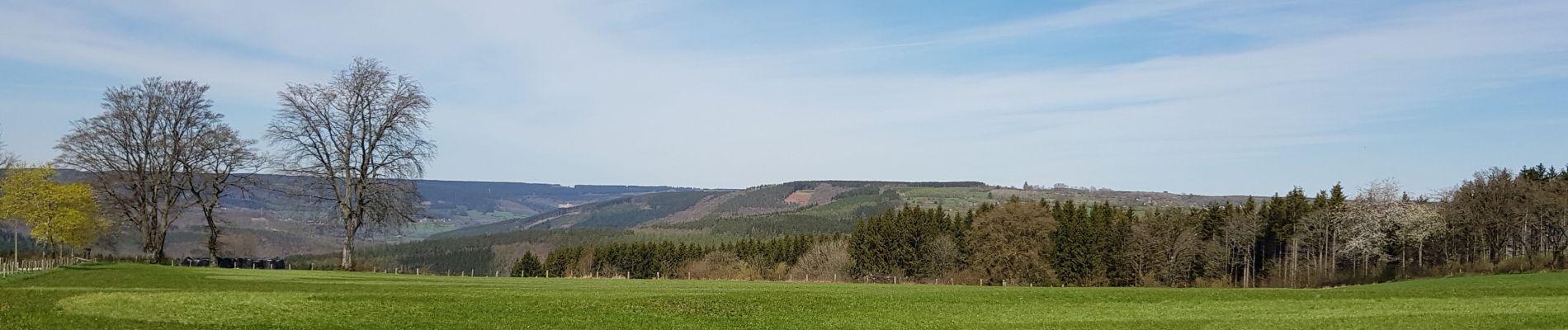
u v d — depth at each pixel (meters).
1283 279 108.69
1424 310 35.84
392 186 69.12
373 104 69.31
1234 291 45.00
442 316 32.84
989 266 100.56
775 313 36.22
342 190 69.50
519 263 132.38
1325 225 108.12
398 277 59.44
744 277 110.69
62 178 70.88
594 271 127.25
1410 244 103.06
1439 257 104.25
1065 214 117.62
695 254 130.00
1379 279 95.94
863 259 111.00
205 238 92.75
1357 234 103.62
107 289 39.59
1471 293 42.06
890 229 110.94
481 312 34.03
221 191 76.56
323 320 31.34
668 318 34.25
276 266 83.25
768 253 129.88
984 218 106.12
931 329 32.50
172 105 72.31
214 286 43.31
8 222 70.62
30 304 32.47
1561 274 66.56
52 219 66.69
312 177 68.06
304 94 67.56
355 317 32.16
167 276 51.94
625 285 54.25
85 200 69.62
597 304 37.09
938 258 107.06
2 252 80.12
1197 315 35.59
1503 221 89.62
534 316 33.62
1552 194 86.75
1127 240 106.69
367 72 69.06
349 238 69.69
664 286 52.19
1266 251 118.50
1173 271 108.00
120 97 70.06
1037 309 37.50
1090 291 45.25
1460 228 96.81
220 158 74.56
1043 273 100.38
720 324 33.19
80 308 31.94
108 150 70.25
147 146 71.81
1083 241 103.75
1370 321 33.28
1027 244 100.88
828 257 114.62
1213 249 110.94
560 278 68.75
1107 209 119.69
